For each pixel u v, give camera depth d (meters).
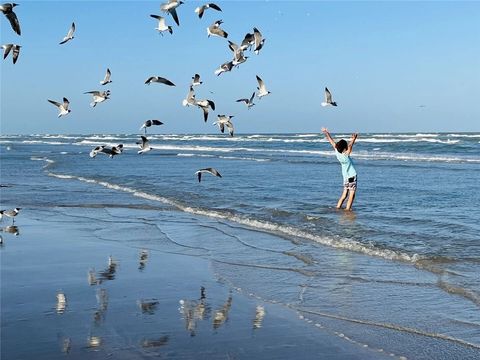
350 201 15.21
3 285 8.65
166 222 14.80
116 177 27.73
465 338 6.26
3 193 21.48
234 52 10.06
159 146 78.50
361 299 7.74
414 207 15.55
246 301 7.77
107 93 10.82
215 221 14.77
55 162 41.91
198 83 10.70
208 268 9.73
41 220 15.29
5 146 92.69
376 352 5.91
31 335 6.44
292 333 6.50
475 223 12.86
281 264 9.88
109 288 8.48
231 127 10.85
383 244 10.91
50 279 9.02
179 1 9.20
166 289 8.41
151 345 6.15
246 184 22.72
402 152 47.47
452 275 8.67
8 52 8.86
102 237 12.79
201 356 5.85
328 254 10.49
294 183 22.78
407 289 8.14
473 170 27.52
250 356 5.85
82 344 6.16
